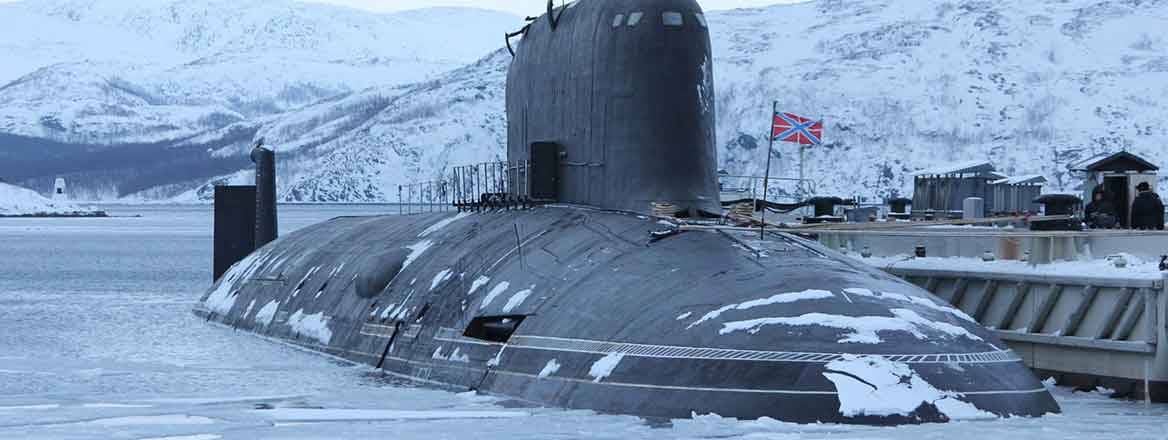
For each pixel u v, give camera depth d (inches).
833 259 800.3
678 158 928.9
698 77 942.4
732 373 678.5
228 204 1622.8
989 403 673.0
